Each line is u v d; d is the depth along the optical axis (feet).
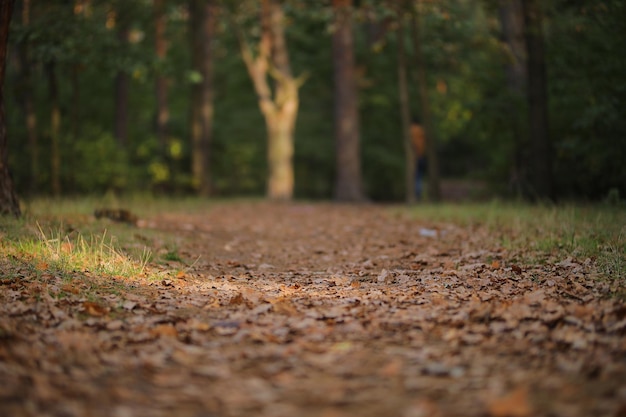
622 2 47.26
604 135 49.26
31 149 57.93
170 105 101.96
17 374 14.26
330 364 15.48
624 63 48.47
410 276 27.25
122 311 20.65
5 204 33.71
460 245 34.96
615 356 14.73
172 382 14.30
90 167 64.03
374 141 107.86
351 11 62.39
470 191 63.36
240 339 17.69
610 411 11.91
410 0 59.47
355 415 12.39
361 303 21.72
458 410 12.44
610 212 36.86
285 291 24.41
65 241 29.76
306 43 90.94
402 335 17.76
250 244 39.27
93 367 15.25
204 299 22.81
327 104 116.37
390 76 88.22
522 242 32.53
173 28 82.28
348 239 40.86
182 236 38.34
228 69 105.40
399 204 68.44
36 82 65.72
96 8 57.62
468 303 20.79
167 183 77.10
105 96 81.46
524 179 57.41
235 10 82.07
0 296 21.02
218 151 119.44
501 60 56.95
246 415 12.48
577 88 51.26
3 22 33.53
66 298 21.31
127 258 28.50
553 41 53.31
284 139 88.33
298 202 75.20
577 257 27.76
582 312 18.28
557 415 11.94
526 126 57.98
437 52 69.77
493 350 16.10
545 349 15.87
